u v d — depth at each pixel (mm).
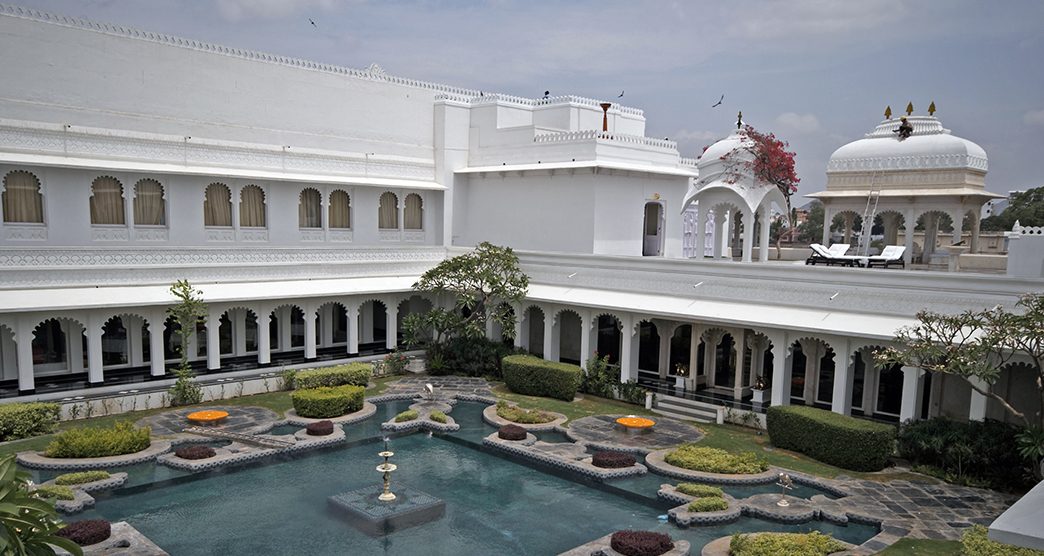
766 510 18375
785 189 31922
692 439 24828
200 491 19594
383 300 35375
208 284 30078
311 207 36438
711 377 30891
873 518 17969
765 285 27078
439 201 41250
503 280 33094
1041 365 19719
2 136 27500
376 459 22766
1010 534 8734
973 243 33562
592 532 17516
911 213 33281
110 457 21125
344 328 37781
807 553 15391
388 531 17328
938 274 23031
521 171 38406
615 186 36656
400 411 28375
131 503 18594
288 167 35281
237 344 33156
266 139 35312
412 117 40688
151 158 31078
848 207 35031
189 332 28047
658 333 32531
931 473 21312
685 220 43906
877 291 24422
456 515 18438
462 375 34500
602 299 30828
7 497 10750
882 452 21500
